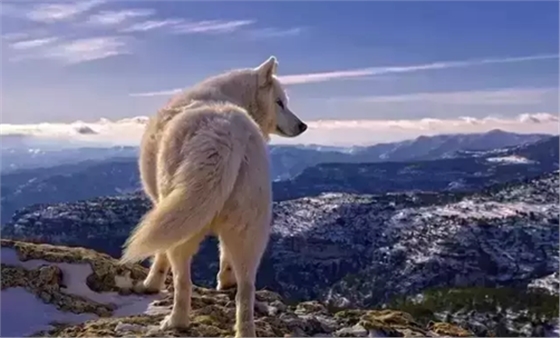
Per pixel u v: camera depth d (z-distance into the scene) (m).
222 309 2.00
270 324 1.91
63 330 1.84
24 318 1.96
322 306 2.23
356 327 2.00
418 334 2.02
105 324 1.84
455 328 2.19
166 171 1.60
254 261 1.62
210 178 1.50
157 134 1.86
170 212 1.47
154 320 1.89
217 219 1.59
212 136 1.55
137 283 2.24
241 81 2.33
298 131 2.46
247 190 1.58
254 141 1.61
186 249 1.66
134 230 1.49
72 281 2.20
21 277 2.15
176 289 1.75
